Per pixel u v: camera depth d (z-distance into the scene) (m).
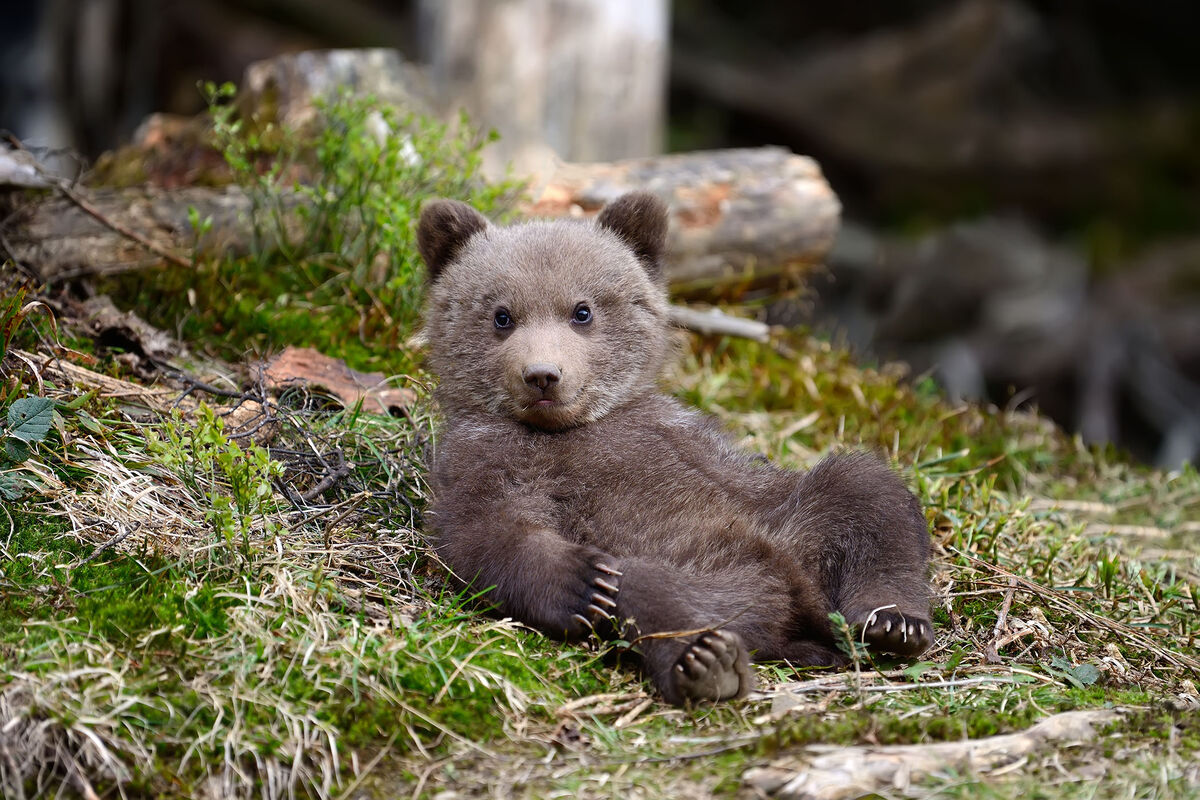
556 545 8.18
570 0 18.67
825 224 15.04
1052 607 9.51
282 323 12.29
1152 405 28.42
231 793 6.71
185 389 10.48
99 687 7.05
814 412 13.83
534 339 9.13
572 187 14.33
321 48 33.03
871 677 8.16
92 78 31.89
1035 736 7.14
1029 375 28.66
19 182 11.59
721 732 7.30
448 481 9.08
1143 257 31.52
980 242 30.98
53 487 8.67
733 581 8.35
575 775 6.82
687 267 14.60
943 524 10.62
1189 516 13.12
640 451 9.06
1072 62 37.12
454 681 7.58
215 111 13.27
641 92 19.38
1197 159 34.56
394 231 12.23
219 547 8.44
